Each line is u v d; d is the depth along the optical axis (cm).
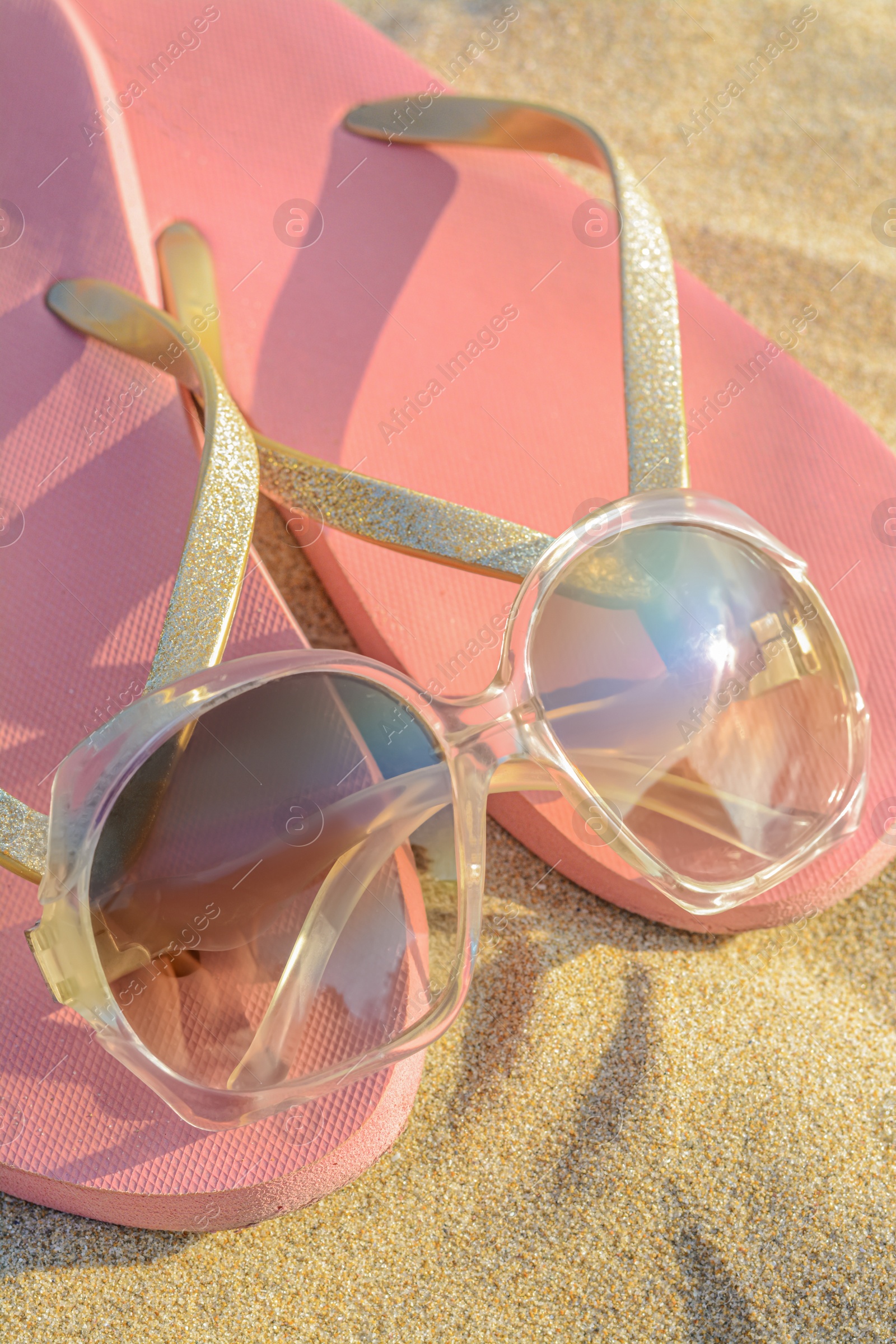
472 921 42
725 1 54
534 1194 43
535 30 53
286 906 41
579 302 48
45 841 40
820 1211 42
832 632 44
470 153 48
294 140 48
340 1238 42
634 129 52
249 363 46
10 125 45
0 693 43
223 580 41
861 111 53
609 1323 42
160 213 47
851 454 47
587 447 47
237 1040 41
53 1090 41
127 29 47
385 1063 41
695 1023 44
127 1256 42
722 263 51
